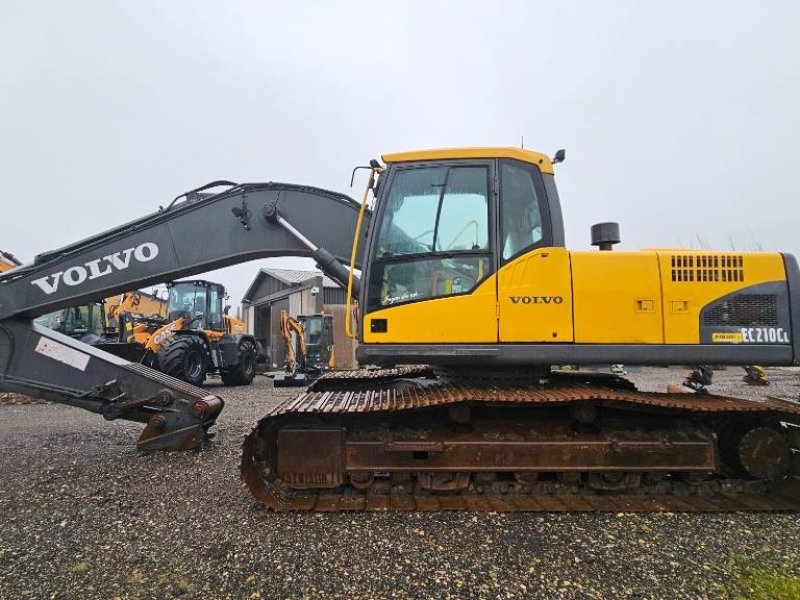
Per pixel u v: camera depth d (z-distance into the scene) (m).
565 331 3.96
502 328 3.97
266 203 5.10
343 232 5.04
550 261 4.02
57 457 5.40
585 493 4.05
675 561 3.01
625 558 3.05
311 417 4.01
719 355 3.98
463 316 3.99
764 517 3.66
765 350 4.01
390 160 4.24
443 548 3.18
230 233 5.16
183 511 3.81
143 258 5.20
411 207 4.18
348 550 3.16
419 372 5.41
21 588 2.75
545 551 3.13
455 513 3.72
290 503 3.88
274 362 27.86
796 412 3.75
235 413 8.52
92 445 6.01
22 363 5.33
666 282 4.05
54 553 3.14
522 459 3.97
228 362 14.30
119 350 11.06
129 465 5.03
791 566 2.95
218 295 15.18
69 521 3.64
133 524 3.58
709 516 3.68
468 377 4.35
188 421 5.56
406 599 2.63
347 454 4.01
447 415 4.16
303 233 5.06
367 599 2.63
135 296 18.53
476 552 3.12
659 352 3.98
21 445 6.05
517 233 4.07
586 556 3.07
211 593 2.69
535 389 4.13
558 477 4.08
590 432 4.12
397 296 4.09
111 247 5.21
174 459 5.23
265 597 2.65
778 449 3.99
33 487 4.37
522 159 4.17
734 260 4.11
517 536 3.34
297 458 4.00
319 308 22.45
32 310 5.24
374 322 4.09
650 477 4.05
